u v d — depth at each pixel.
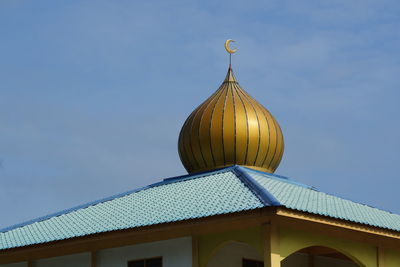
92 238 30.91
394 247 32.47
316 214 27.81
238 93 38.00
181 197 32.09
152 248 31.30
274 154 37.38
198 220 28.06
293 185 33.56
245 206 27.66
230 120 36.69
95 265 32.81
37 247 32.69
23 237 34.28
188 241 30.14
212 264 30.62
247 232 28.41
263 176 33.88
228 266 31.25
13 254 34.19
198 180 34.16
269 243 27.56
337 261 36.03
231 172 33.78
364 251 31.28
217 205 29.11
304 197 31.05
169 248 30.72
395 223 32.56
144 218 30.66
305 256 34.81
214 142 36.72
